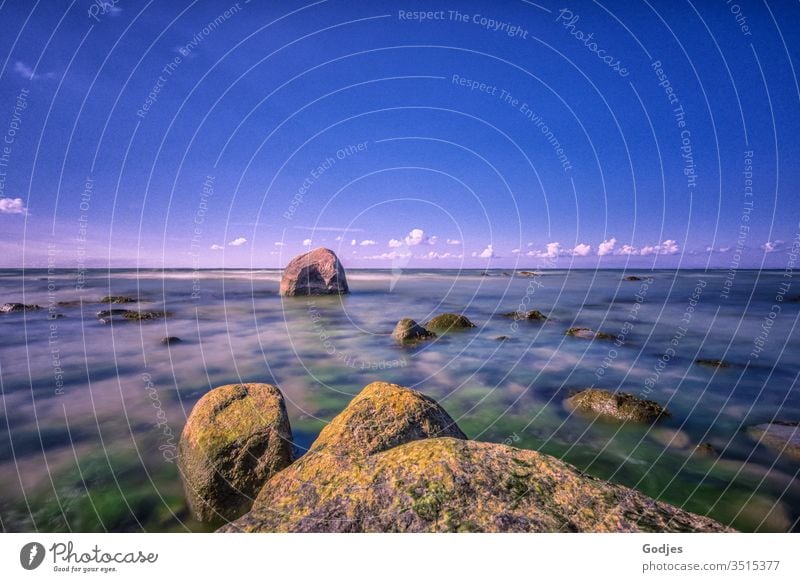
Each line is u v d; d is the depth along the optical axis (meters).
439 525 3.22
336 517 3.38
